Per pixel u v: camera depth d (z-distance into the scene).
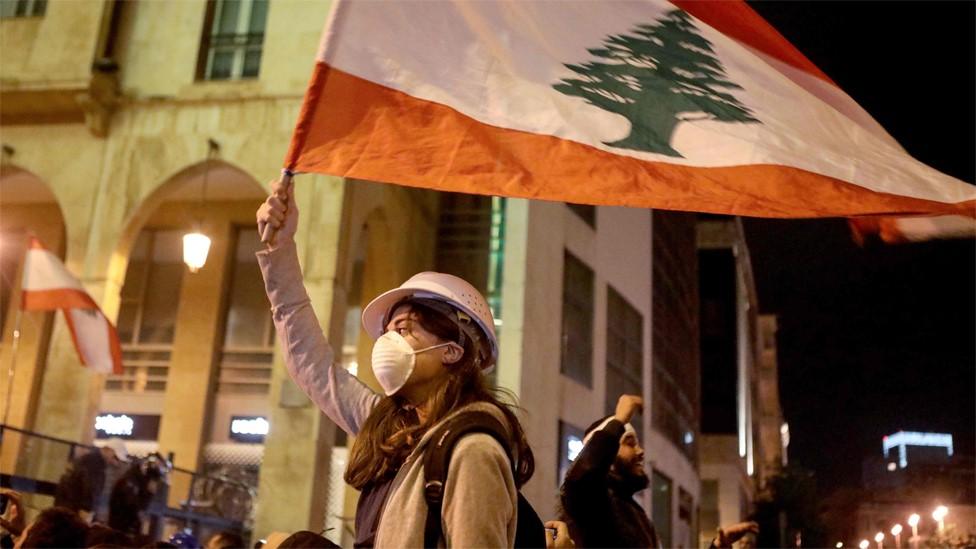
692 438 33.00
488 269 18.62
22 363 17.72
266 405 17.64
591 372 21.03
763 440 72.50
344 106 3.01
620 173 3.20
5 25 16.25
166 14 16.61
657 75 3.50
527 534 2.39
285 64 15.95
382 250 17.20
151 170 15.52
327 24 3.07
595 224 22.33
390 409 2.53
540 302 18.41
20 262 18.58
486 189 3.07
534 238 18.48
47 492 11.77
